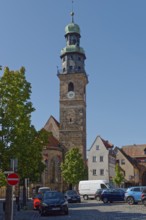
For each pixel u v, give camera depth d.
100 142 95.44
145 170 105.25
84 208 39.38
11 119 26.42
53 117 97.44
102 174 93.50
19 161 27.34
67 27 94.19
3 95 26.91
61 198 31.86
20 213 33.66
